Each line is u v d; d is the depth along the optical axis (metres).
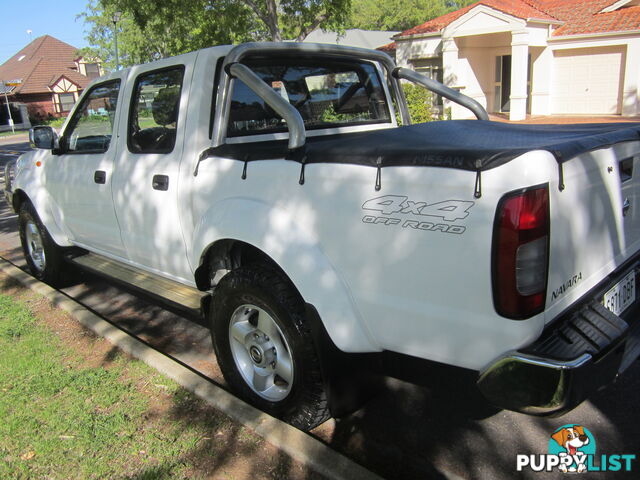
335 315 2.50
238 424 2.91
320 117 3.87
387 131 3.05
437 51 19.81
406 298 2.28
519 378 2.02
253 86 2.89
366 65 4.15
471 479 2.60
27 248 5.55
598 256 2.44
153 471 2.60
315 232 2.56
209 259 3.25
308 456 2.57
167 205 3.44
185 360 3.91
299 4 13.06
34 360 3.72
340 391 2.69
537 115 19.42
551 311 2.12
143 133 3.71
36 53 50.53
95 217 4.28
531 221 1.96
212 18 13.02
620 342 2.24
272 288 2.75
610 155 2.48
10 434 2.92
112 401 3.19
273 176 2.72
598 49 17.97
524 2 19.45
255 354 3.03
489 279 2.02
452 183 2.07
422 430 2.98
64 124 4.66
